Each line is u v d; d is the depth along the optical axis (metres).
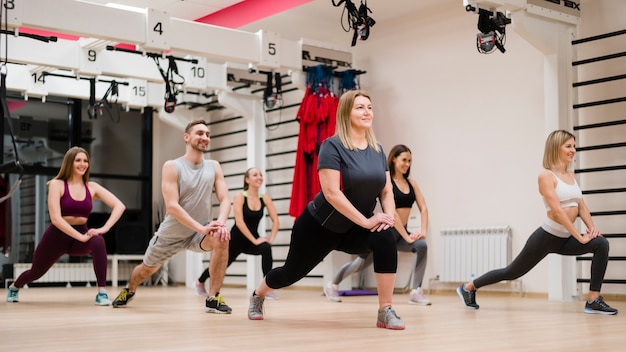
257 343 2.91
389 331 3.42
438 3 7.54
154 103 9.59
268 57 7.20
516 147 6.90
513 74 6.97
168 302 5.87
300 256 3.57
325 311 4.83
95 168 10.54
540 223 6.67
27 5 5.70
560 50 6.18
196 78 8.52
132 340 3.05
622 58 6.12
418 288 5.64
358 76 8.34
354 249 3.58
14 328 3.66
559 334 3.30
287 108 8.97
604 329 3.56
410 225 7.69
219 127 10.19
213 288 4.62
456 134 7.41
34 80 8.52
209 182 4.57
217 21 8.52
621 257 5.90
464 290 5.07
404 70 7.95
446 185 7.46
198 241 4.56
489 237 6.95
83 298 6.64
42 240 5.67
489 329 3.54
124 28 6.18
